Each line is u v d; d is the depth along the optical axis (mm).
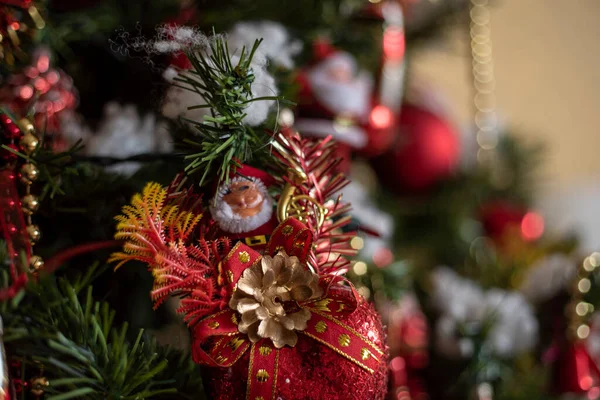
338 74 527
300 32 523
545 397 606
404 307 588
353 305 341
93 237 417
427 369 605
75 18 482
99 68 496
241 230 357
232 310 337
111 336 378
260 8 514
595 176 1042
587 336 604
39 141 381
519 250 710
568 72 1050
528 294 666
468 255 764
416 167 689
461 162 812
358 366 330
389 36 591
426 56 808
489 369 586
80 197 411
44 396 366
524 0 1037
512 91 1045
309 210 367
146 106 458
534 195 915
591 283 607
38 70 448
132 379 341
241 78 354
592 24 1041
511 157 878
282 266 340
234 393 330
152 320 452
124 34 393
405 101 718
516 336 610
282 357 330
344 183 402
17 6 426
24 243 372
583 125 1045
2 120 374
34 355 349
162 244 332
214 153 349
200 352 323
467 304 628
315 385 328
